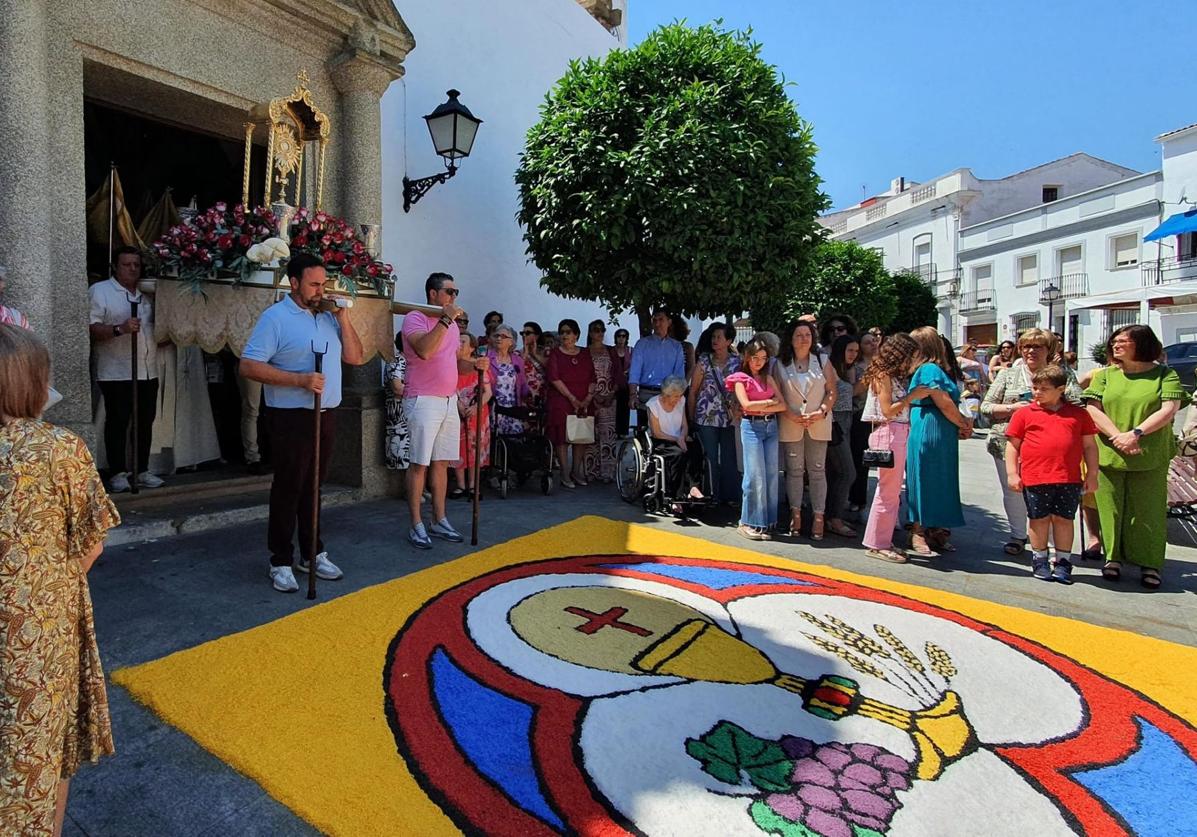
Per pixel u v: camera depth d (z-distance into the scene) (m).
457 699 2.54
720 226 5.98
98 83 4.82
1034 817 1.99
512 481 7.10
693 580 4.02
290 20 5.41
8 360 1.48
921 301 25.02
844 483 5.43
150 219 5.80
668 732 2.36
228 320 4.53
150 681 2.58
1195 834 1.94
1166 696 2.75
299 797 1.98
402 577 3.88
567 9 9.93
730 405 5.68
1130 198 24.47
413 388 4.48
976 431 13.46
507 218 8.70
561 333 6.87
